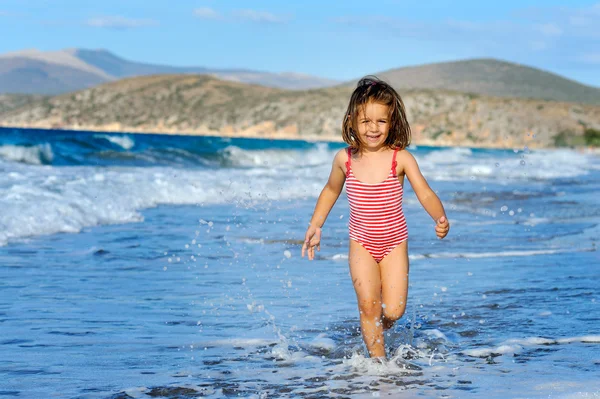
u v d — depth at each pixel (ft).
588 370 10.66
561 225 32.94
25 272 19.34
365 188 12.26
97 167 54.75
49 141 75.20
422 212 37.76
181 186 42.16
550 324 13.99
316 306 15.74
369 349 11.62
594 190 57.06
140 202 37.19
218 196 42.19
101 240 25.53
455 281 18.81
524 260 22.66
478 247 25.67
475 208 40.47
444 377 10.37
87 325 13.84
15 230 25.86
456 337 13.05
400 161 12.35
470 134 348.38
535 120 350.64
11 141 73.20
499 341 12.69
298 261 22.12
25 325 13.70
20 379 10.24
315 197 44.73
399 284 12.04
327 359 11.60
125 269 20.27
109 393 9.61
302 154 100.78
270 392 9.69
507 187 59.36
